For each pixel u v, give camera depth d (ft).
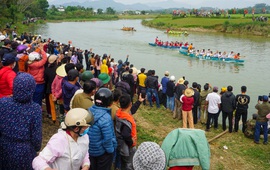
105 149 15.65
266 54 128.06
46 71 25.94
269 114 31.99
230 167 28.04
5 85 17.70
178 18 314.96
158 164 9.74
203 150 12.39
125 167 18.56
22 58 25.64
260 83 78.74
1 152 11.85
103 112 15.43
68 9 516.73
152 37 196.65
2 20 172.65
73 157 11.39
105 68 49.83
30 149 12.07
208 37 200.03
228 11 359.66
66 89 22.20
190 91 35.29
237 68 98.99
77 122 11.05
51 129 26.37
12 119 11.57
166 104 45.09
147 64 103.14
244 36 208.54
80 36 193.98
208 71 93.30
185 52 124.98
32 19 309.42
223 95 36.37
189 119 36.04
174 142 12.66
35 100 25.77
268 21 239.30
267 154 31.63
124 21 438.81
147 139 31.94
